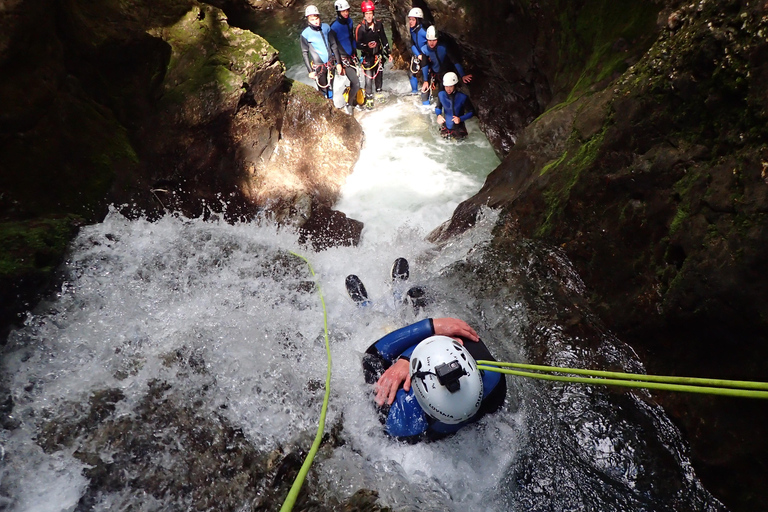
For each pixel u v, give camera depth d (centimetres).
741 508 262
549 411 317
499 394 293
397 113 770
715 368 284
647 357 327
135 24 507
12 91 390
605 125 373
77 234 404
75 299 366
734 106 280
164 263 427
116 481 279
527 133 483
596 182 367
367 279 470
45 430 290
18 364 321
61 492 269
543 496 285
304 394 344
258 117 579
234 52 568
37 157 409
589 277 372
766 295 246
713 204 281
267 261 470
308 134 638
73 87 446
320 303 429
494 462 297
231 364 349
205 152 538
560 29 530
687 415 291
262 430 322
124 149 475
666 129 324
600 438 301
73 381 319
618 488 283
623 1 458
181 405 321
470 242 447
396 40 891
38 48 405
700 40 295
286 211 560
